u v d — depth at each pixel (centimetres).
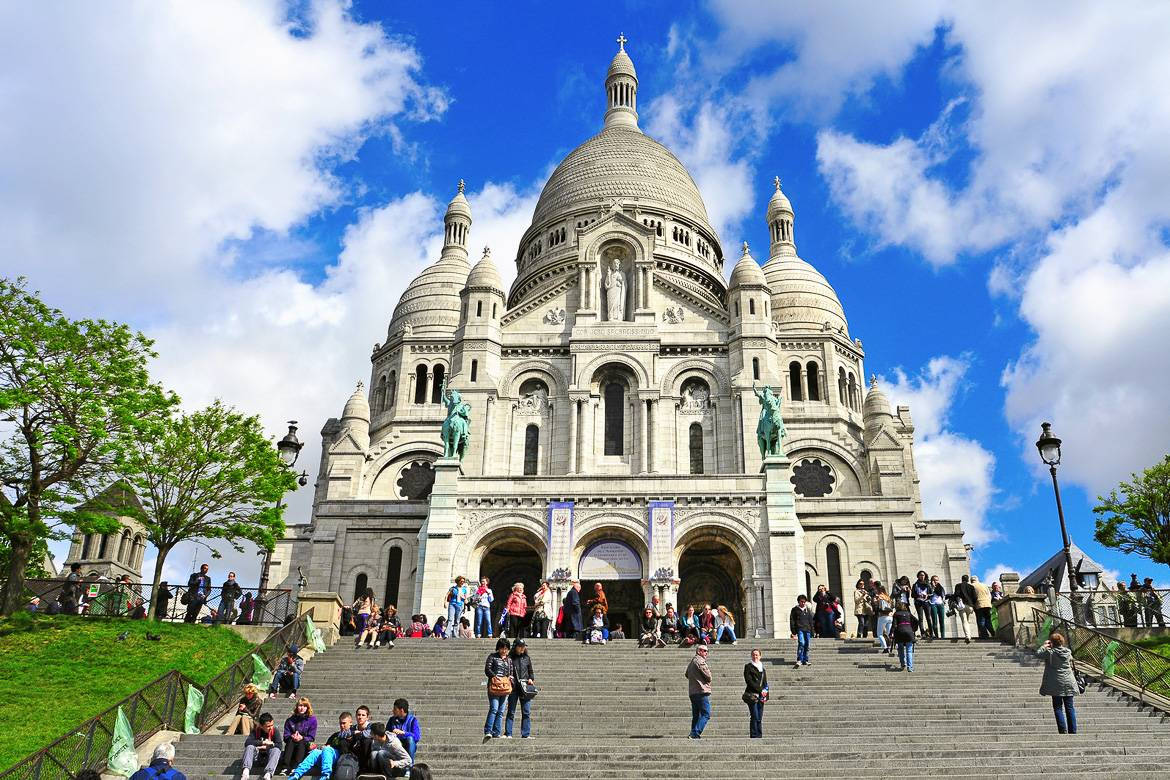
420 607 4422
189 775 2212
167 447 3994
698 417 5425
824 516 5575
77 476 3888
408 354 6738
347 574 5484
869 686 2903
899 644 3044
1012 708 2670
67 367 3800
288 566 5888
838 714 2625
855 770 2127
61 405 3825
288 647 2992
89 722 2205
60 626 3544
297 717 2261
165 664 3275
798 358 6500
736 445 5256
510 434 5403
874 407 6419
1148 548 4316
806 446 6156
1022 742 2308
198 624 3719
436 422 6481
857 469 6091
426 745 2288
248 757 2173
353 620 3881
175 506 4019
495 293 5653
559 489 4638
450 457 4741
